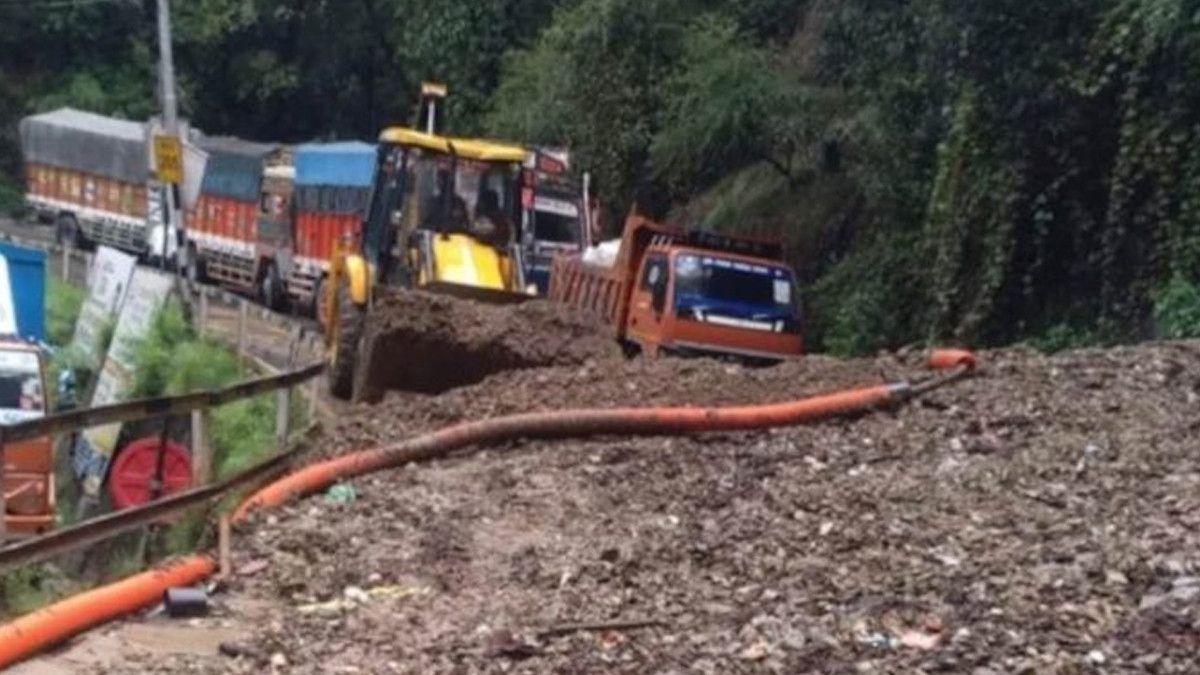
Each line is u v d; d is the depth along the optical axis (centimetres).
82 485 1930
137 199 4588
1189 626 736
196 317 2830
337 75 5925
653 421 1245
